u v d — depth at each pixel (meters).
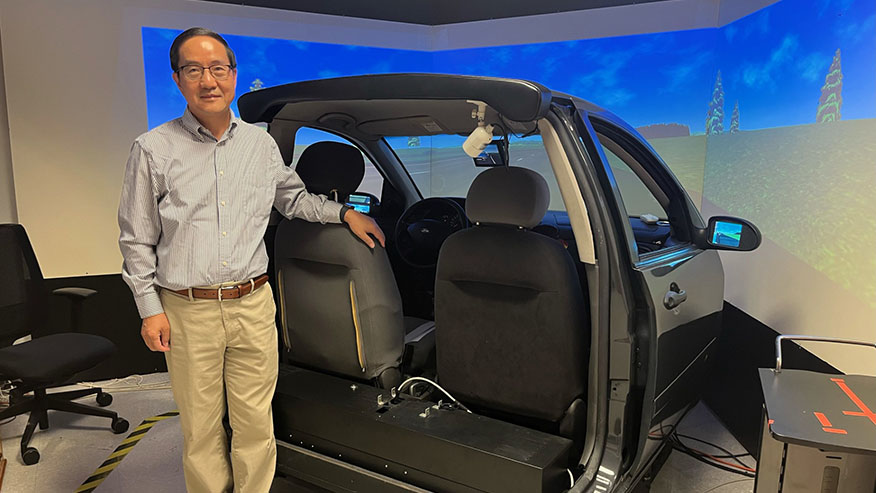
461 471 1.46
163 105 3.50
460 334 1.73
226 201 1.64
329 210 1.72
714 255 2.37
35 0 3.14
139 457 2.57
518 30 3.97
